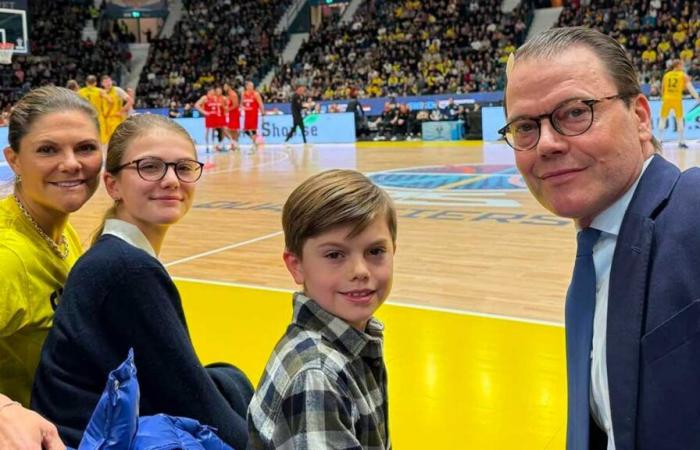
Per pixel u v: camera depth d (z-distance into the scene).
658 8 22.78
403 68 24.94
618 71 1.21
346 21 29.33
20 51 19.38
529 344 3.39
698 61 19.77
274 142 20.83
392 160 13.70
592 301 1.25
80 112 1.96
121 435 1.34
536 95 1.23
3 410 1.40
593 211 1.23
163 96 28.09
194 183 1.95
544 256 5.28
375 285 1.36
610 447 1.22
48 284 1.89
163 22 32.97
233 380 2.07
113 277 1.62
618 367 1.11
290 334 1.34
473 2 26.39
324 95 24.50
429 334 3.59
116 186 1.88
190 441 1.46
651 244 1.11
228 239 6.48
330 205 1.32
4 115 15.80
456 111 20.05
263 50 29.44
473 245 5.76
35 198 1.93
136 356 1.65
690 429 1.04
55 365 1.64
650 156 1.27
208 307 4.27
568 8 24.08
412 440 2.50
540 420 2.60
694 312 1.03
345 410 1.24
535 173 1.28
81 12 31.52
